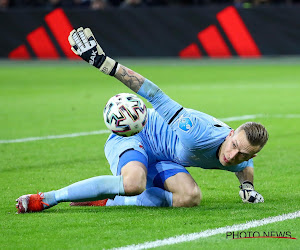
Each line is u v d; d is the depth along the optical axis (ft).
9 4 255.70
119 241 41.16
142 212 49.19
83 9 232.53
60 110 126.52
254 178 64.34
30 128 102.53
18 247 40.34
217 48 231.91
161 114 48.49
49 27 236.02
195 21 230.48
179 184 50.67
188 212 48.91
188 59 235.40
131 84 47.50
